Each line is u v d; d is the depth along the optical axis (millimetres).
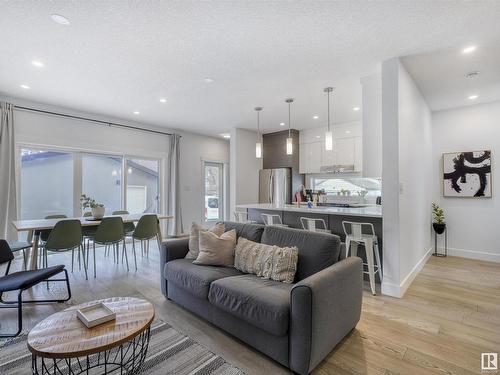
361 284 2199
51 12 2129
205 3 2021
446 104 4328
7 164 3988
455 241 4527
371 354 1858
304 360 1563
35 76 3359
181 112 4953
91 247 4996
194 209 6762
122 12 2131
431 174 4570
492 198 4207
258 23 2273
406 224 3062
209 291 2113
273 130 6473
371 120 3334
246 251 2469
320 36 2467
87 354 1249
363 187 5773
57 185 4719
